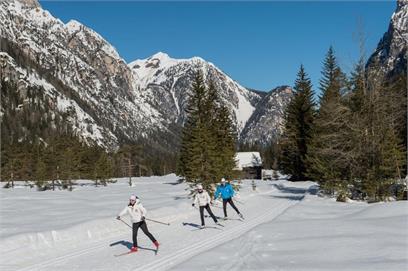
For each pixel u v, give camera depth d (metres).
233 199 34.31
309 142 60.25
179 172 62.28
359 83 30.61
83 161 91.44
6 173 78.75
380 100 29.55
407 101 29.52
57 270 11.45
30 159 82.75
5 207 30.42
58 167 71.50
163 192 50.00
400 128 32.78
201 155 35.16
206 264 10.59
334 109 31.66
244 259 10.90
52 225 18.67
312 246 11.93
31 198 42.56
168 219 21.92
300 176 67.12
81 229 16.89
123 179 97.38
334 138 32.16
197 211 25.58
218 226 19.30
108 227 18.19
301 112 65.06
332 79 50.06
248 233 15.05
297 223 16.94
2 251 13.41
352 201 30.47
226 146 55.56
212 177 35.00
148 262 12.09
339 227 15.05
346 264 9.55
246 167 93.44
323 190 36.38
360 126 29.95
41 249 14.25
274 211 25.61
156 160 152.50
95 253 13.70
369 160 29.95
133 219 13.76
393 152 28.94
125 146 99.38
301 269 9.38
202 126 37.44
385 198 29.25
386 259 9.77
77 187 73.75
